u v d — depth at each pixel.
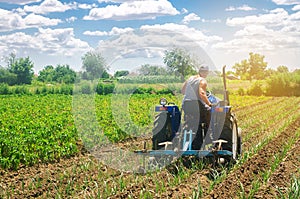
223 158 9.30
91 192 7.84
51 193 7.95
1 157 10.20
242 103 30.83
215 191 7.73
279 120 19.64
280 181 8.70
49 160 10.81
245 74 65.69
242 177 8.66
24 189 8.23
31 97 37.03
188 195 7.59
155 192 7.76
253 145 12.02
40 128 13.56
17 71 65.06
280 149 11.88
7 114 20.61
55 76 65.31
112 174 9.01
